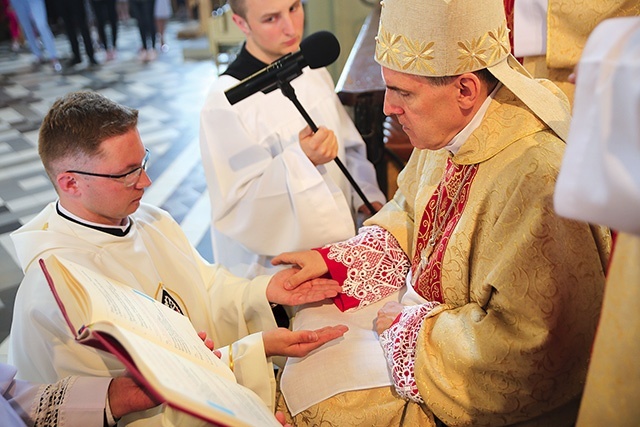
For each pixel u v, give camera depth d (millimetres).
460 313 1329
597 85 661
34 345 1358
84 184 1429
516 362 1189
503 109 1283
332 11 4223
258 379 1442
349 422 1376
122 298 1196
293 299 1634
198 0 8250
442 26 1185
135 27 9148
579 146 686
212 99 2004
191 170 4211
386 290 1653
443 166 1487
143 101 5793
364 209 2188
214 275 1848
